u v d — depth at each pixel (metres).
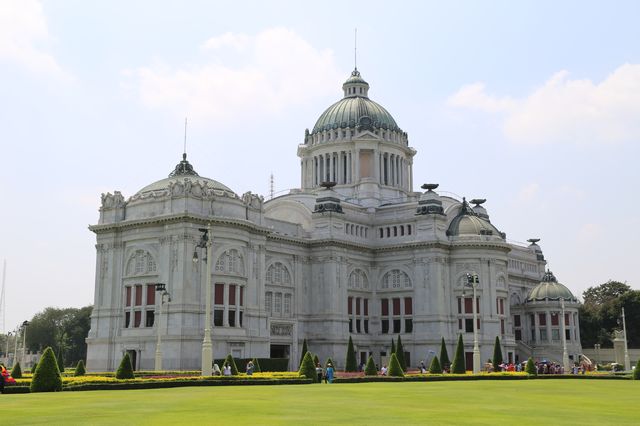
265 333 96.25
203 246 64.38
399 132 135.88
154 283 90.44
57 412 33.12
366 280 118.88
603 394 50.75
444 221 117.06
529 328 138.12
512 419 31.27
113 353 92.31
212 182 97.25
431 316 112.44
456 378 76.75
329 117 135.12
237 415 31.89
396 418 31.09
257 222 98.19
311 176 134.50
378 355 116.88
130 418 30.42
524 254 152.38
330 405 37.78
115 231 95.25
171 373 72.12
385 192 130.12
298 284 110.50
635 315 158.88
